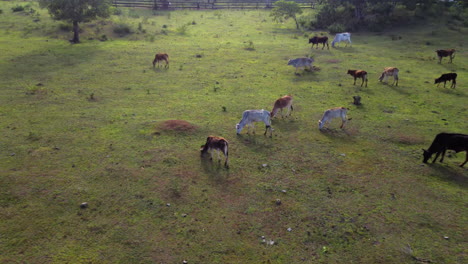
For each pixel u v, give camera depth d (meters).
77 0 30.12
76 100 17.56
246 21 44.78
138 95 18.58
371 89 19.97
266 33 37.91
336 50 29.97
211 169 11.55
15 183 10.48
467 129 14.59
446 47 29.39
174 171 11.35
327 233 8.74
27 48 28.19
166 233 8.67
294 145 13.31
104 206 9.60
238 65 24.95
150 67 23.97
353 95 19.03
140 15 44.53
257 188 10.59
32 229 8.69
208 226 8.95
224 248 8.23
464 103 17.66
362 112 16.59
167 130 14.15
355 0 39.25
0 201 9.65
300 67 24.52
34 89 18.72
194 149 12.83
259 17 47.66
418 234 8.71
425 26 36.56
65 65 23.94
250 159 12.23
